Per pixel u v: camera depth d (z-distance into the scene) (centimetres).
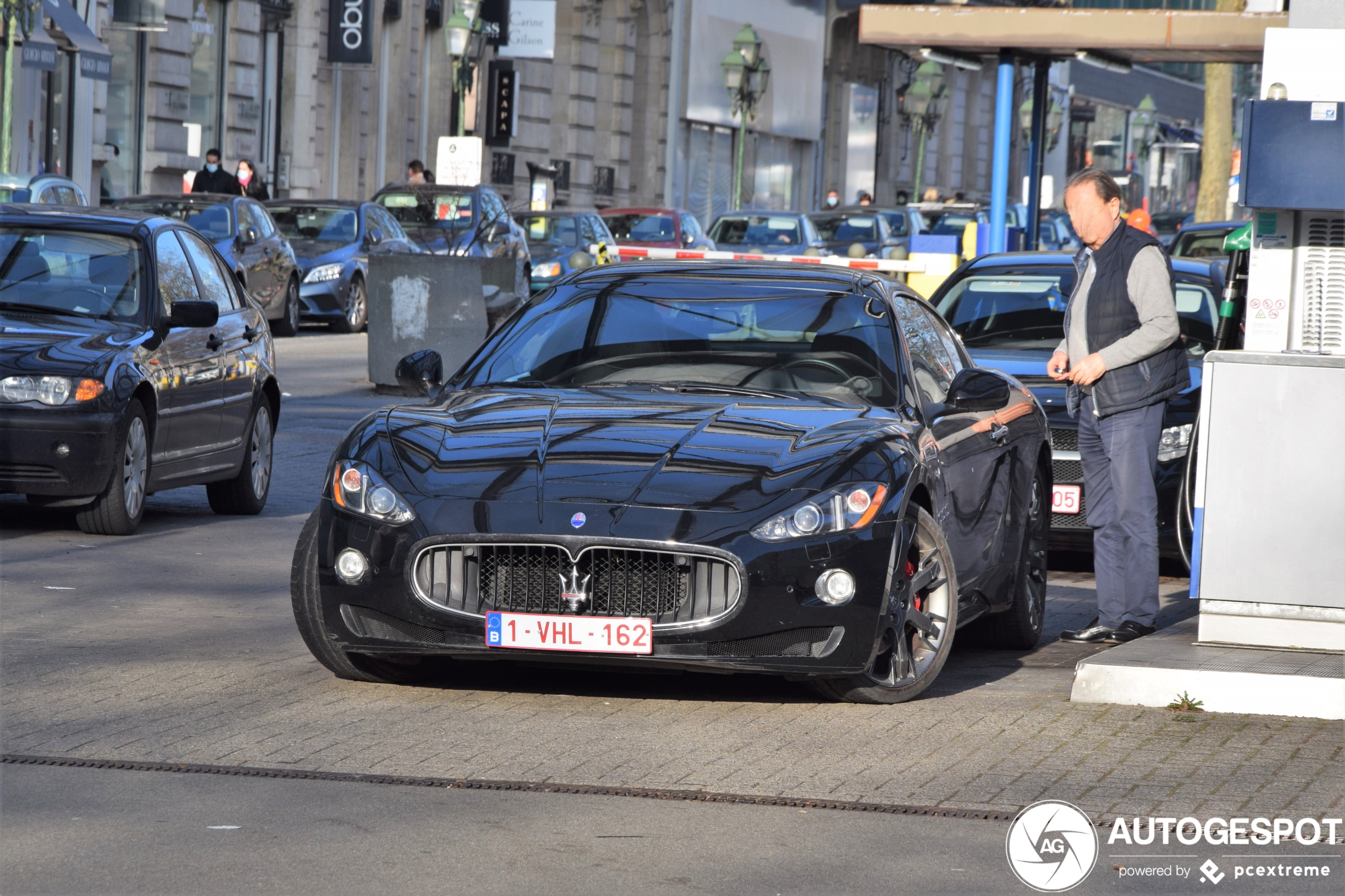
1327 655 1238
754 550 1090
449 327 3359
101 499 1789
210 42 6488
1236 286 1855
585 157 9312
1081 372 1408
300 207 4934
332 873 810
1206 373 1254
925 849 873
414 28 7956
